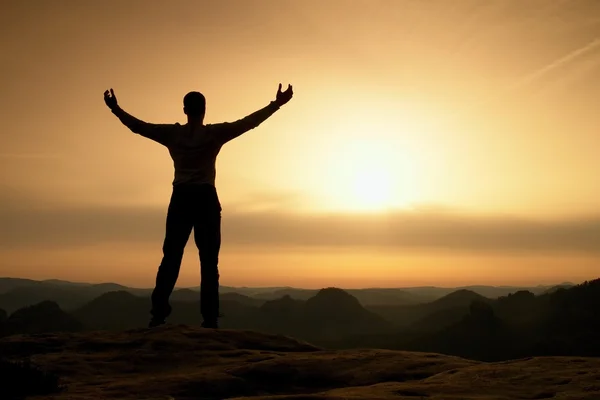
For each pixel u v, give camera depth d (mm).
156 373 5402
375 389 4211
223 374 5016
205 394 4637
